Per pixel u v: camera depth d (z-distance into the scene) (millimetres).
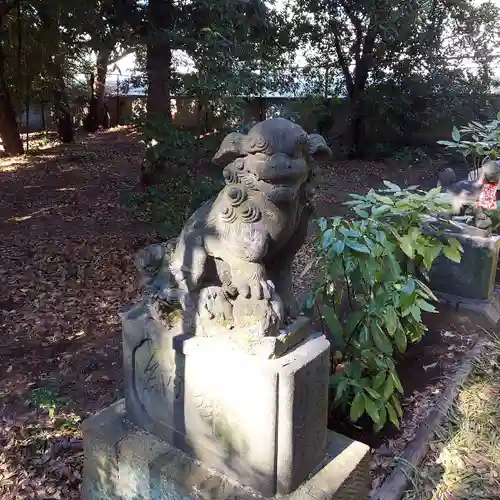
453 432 2637
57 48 9469
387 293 2449
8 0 8469
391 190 2881
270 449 1673
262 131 1619
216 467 1857
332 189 8719
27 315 4203
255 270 1731
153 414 2053
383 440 2572
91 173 9508
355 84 11352
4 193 8117
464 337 3590
